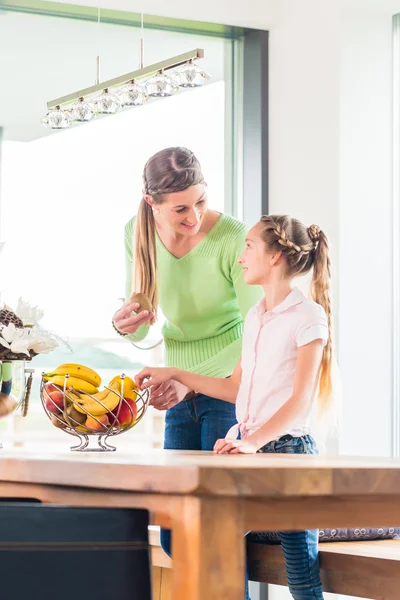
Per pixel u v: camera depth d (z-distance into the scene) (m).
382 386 3.97
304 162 4.14
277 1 4.27
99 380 2.14
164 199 3.03
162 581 2.79
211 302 3.11
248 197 4.35
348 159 3.99
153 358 4.07
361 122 4.02
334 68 4.00
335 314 3.91
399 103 4.07
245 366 2.50
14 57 4.07
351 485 1.34
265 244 2.58
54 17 4.07
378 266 4.01
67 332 4.04
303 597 2.39
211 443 2.96
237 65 4.39
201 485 1.22
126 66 4.22
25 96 4.08
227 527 1.26
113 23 4.16
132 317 2.66
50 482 1.50
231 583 1.26
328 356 2.56
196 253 3.08
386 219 4.04
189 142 4.29
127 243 3.32
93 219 4.14
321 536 2.72
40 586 1.33
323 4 4.07
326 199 4.01
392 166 4.07
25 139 4.09
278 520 1.32
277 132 4.29
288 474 1.29
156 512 1.34
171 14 4.06
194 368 3.00
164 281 3.13
